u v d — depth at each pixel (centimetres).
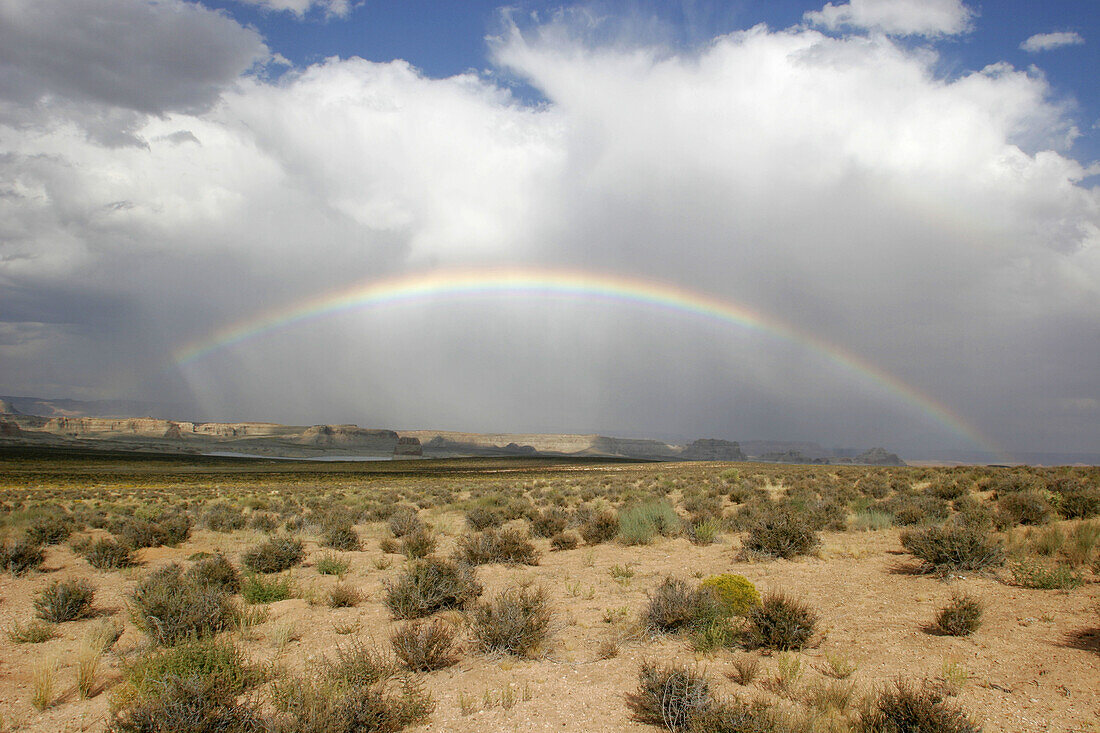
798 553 1482
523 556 1628
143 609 985
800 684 705
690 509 2631
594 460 18625
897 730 571
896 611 998
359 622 1060
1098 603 963
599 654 854
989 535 1411
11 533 2200
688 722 612
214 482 7581
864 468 6419
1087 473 3650
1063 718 596
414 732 630
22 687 796
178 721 598
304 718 611
